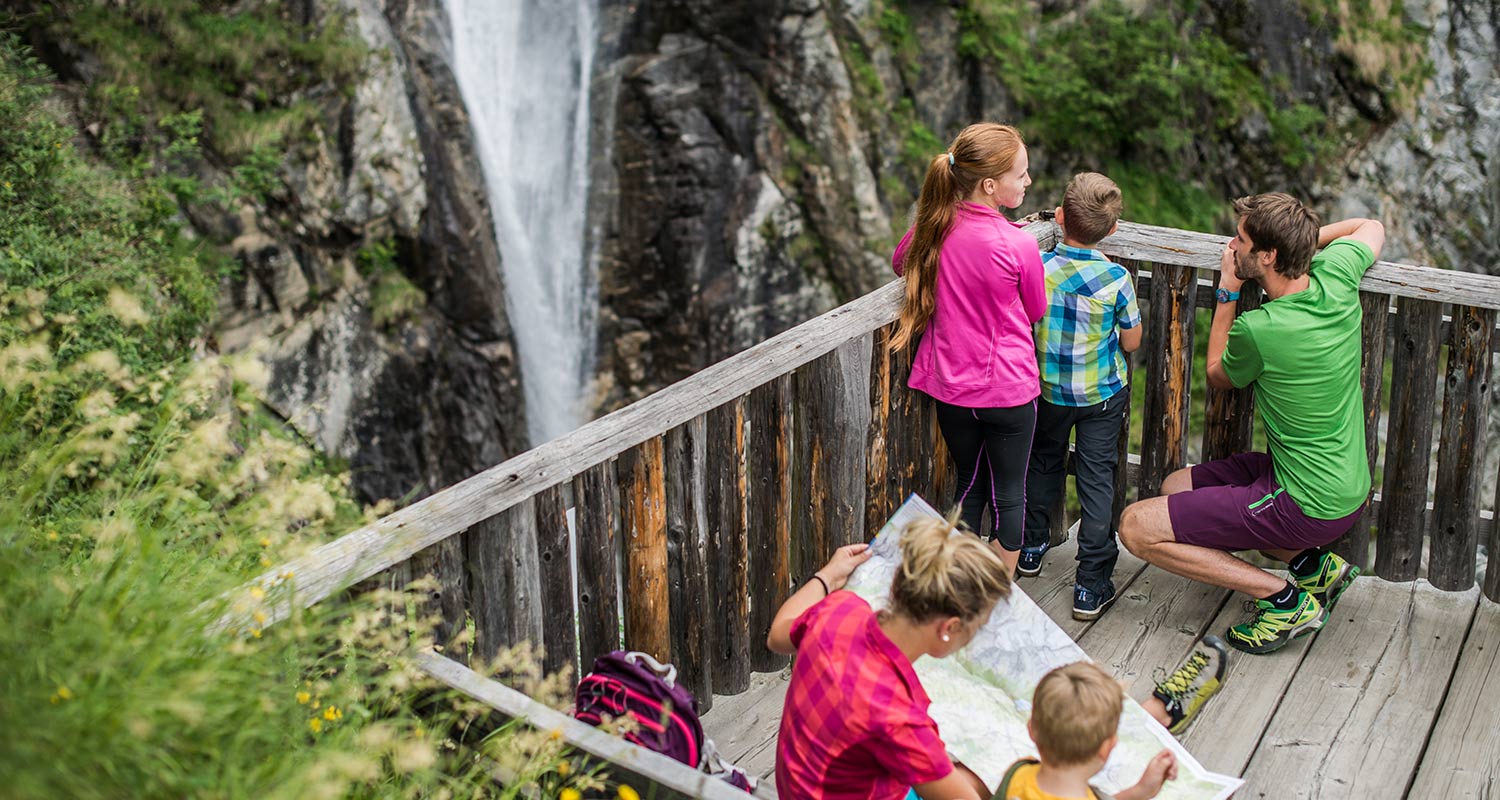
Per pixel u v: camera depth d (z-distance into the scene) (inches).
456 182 514.0
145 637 80.8
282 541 98.6
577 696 106.4
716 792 90.4
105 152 424.2
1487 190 616.1
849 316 141.1
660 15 557.0
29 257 302.8
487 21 536.4
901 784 96.4
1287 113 609.3
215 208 446.3
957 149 138.5
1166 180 606.2
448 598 109.1
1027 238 139.2
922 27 573.3
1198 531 148.9
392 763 92.0
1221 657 122.3
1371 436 156.5
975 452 150.9
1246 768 129.5
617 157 563.5
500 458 534.9
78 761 72.1
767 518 140.3
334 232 477.1
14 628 77.8
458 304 516.4
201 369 101.1
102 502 97.8
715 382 127.6
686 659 135.4
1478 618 154.2
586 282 569.9
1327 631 152.8
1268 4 606.2
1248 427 162.6
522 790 97.0
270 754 84.3
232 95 461.4
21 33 427.5
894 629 91.8
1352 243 146.1
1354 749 131.6
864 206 562.3
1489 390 149.0
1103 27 585.6
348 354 482.6
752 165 558.6
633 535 125.6
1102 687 91.4
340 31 477.4
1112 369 154.8
